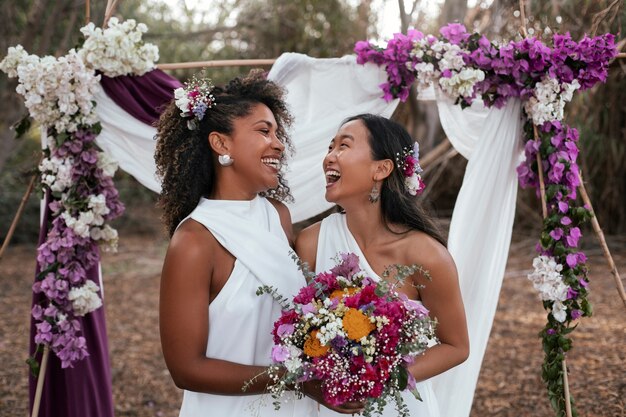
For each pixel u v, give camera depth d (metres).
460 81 2.97
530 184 3.10
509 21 4.24
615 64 3.56
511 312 6.86
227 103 2.22
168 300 2.08
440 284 2.18
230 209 2.20
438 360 2.16
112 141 3.25
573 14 4.28
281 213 2.45
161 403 4.66
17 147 9.33
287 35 9.45
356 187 2.22
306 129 3.27
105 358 3.38
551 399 2.96
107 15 3.23
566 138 2.98
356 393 1.93
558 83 2.91
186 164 2.26
